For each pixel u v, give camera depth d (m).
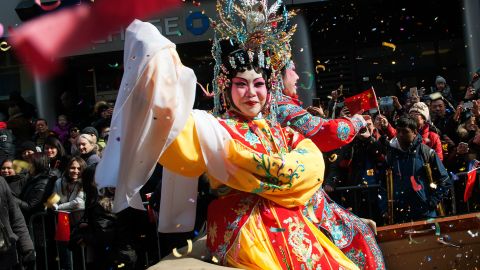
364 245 3.13
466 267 4.16
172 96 2.56
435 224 4.09
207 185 3.66
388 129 6.23
